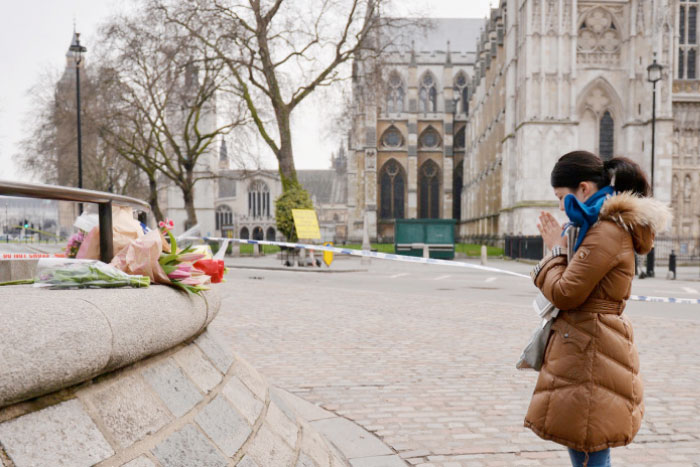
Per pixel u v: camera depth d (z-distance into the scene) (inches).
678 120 1643.7
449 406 182.7
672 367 239.3
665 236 1288.1
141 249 92.2
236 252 1389.0
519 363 102.7
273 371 229.1
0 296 65.0
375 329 331.0
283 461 93.7
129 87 1175.6
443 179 2687.0
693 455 143.5
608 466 93.4
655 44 1465.3
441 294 541.6
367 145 2541.8
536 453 143.9
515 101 1692.9
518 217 1545.3
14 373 52.5
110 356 66.8
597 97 1553.9
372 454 138.6
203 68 1072.2
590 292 90.7
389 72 1122.0
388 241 2657.5
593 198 96.2
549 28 1504.7
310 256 985.5
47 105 1525.6
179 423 78.8
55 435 59.6
